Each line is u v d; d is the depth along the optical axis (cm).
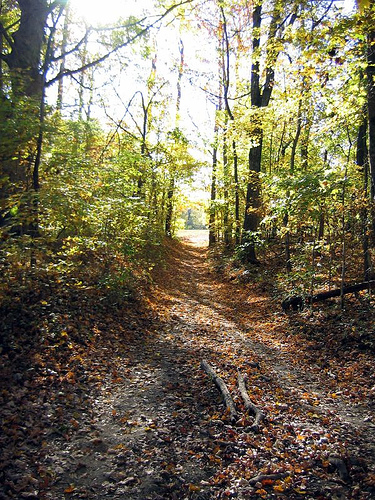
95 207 840
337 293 951
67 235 891
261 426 484
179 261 2328
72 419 472
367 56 768
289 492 366
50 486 356
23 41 928
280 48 976
